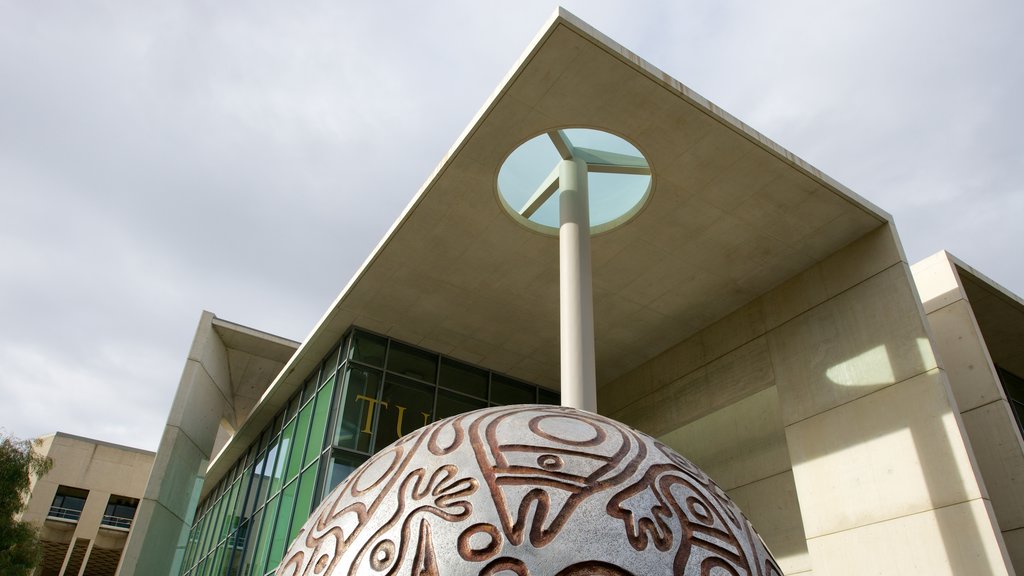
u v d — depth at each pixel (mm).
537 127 12109
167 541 19281
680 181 12945
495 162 12750
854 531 12648
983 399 15133
